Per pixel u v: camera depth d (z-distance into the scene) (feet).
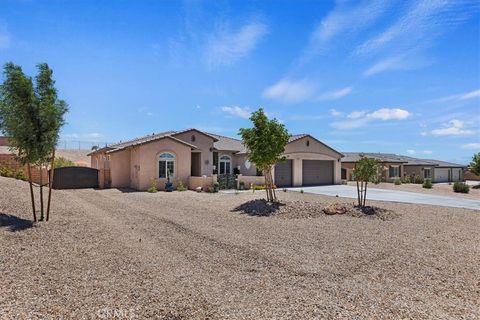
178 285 20.63
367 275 23.26
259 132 56.24
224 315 16.72
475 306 18.37
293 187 104.53
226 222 42.57
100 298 18.31
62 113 39.22
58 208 47.11
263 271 23.79
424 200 74.13
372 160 54.49
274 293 19.75
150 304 17.75
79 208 49.19
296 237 34.53
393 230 39.09
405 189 110.52
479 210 58.13
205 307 17.60
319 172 115.75
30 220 37.37
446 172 188.85
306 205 52.49
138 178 84.69
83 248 28.17
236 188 93.25
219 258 26.71
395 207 58.85
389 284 21.58
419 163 174.29
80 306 17.25
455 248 31.14
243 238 33.73
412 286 21.29
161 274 22.56
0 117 36.14
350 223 42.93
